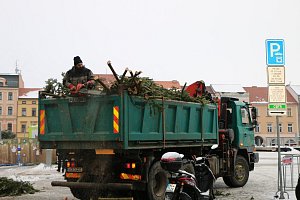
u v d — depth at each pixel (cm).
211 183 853
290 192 1285
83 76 1075
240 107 1523
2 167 2781
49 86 1019
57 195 1271
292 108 8800
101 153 938
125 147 894
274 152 5138
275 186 1477
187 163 852
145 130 952
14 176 1941
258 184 1547
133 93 922
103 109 926
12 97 9156
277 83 1160
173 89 1105
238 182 1452
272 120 8719
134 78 917
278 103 1159
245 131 1534
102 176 991
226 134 1418
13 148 3120
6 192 1291
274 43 1164
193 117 1143
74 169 1022
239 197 1192
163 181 1009
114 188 957
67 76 1089
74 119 973
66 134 984
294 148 4722
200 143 1178
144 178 960
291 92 9075
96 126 935
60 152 1048
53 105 1013
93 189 1022
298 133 8738
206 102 1203
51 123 1018
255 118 1580
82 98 955
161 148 1009
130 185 941
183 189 693
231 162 1423
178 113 1071
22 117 9050
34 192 1337
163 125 1007
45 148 1022
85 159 1012
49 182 1673
